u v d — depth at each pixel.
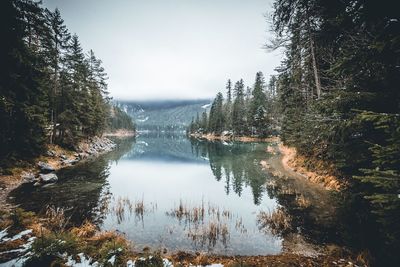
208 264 6.87
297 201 12.96
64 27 26.30
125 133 134.75
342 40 9.74
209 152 42.72
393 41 5.04
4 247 6.79
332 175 15.02
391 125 4.86
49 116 27.05
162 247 8.21
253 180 19.73
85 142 37.22
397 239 5.05
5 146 15.97
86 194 14.73
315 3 11.07
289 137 26.50
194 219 11.09
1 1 12.73
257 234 9.29
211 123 92.75
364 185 7.53
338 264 6.57
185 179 21.12
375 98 6.44
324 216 10.55
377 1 5.59
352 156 7.69
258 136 66.44
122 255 6.77
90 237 8.64
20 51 14.74
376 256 6.41
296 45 14.98
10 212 9.92
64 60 27.33
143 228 9.93
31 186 15.72
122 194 15.55
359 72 6.97
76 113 29.33
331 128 7.83
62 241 6.93
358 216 7.95
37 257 6.11
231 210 12.56
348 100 7.17
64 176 19.44
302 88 19.36
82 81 32.66
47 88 24.69
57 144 28.00
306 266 6.60
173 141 86.50
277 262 6.89
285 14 13.27
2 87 13.38
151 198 14.94
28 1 14.24
